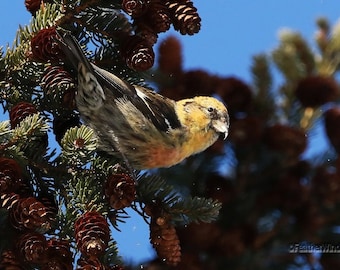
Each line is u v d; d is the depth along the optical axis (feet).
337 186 18.61
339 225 18.61
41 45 17.95
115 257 17.79
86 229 17.66
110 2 18.10
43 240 17.65
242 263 18.52
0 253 17.71
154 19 18.03
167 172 18.60
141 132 18.34
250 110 18.80
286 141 18.62
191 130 18.52
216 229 18.49
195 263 18.44
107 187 17.81
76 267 17.72
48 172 17.92
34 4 18.19
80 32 18.21
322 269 18.58
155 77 18.74
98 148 18.30
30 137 17.84
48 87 18.03
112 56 18.25
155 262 18.38
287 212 18.61
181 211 17.93
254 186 18.65
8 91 18.11
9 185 17.67
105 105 18.19
